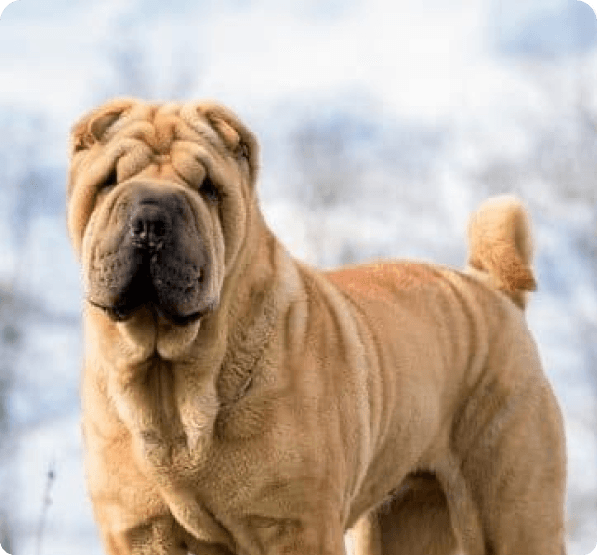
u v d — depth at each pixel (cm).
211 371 915
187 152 901
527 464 1095
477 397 1093
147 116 923
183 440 924
